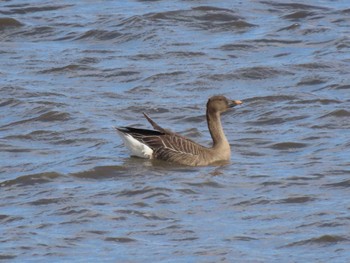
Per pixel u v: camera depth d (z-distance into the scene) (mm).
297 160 21000
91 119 23906
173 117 24469
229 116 24531
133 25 31281
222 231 17109
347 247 16344
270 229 17156
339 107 24453
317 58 28453
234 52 29422
